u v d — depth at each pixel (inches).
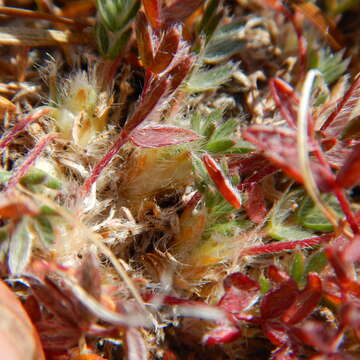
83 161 3.0
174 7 2.7
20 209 2.3
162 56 2.6
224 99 3.5
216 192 2.7
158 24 2.6
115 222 3.0
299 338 2.4
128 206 3.1
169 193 3.1
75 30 3.4
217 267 2.9
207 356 2.9
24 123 2.9
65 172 3.0
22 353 2.0
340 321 2.5
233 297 2.5
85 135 3.0
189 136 2.7
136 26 2.6
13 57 3.3
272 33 3.7
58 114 3.0
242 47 3.3
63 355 2.4
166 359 2.7
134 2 2.9
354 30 3.8
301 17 3.6
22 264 2.4
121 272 2.4
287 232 2.9
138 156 3.0
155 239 3.0
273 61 3.7
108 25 3.0
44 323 2.4
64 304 2.4
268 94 3.6
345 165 2.3
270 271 2.6
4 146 2.8
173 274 2.9
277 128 2.2
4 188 2.6
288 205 3.0
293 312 2.5
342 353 2.3
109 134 3.1
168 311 2.8
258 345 2.9
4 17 3.4
